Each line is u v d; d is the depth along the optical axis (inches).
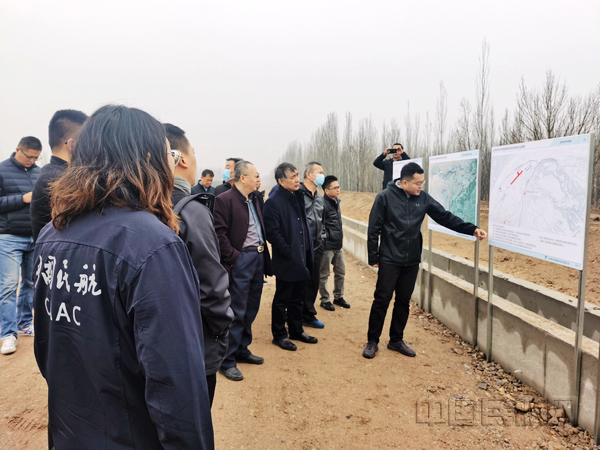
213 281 68.9
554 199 102.7
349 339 160.7
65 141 101.3
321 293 200.1
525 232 114.7
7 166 139.8
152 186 38.1
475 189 144.8
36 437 94.3
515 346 123.3
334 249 196.5
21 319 155.0
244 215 124.0
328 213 193.2
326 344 155.3
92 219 36.3
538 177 108.8
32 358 135.1
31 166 144.9
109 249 34.1
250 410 108.5
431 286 184.1
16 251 141.5
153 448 36.3
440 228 171.2
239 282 126.5
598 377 89.8
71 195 35.6
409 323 177.0
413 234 138.7
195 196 72.7
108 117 38.1
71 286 35.2
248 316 135.7
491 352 136.3
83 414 36.0
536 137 392.8
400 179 138.2
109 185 35.6
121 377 34.7
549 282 223.9
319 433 98.7
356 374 129.8
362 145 978.7
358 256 319.3
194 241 67.5
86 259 34.7
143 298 32.7
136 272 33.0
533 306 163.3
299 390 119.5
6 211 135.9
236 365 134.1
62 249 36.4
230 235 122.4
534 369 114.9
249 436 97.3
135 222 35.2
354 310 199.6
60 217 36.6
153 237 34.4
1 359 134.0
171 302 33.6
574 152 96.1
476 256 143.3
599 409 89.7
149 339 32.6
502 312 129.3
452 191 163.3
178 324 33.8
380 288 142.1
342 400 114.1
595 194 382.6
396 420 104.1
